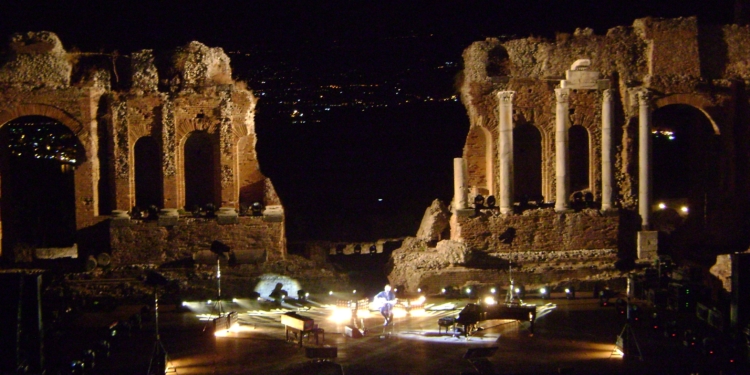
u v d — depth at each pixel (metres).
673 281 47.19
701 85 52.72
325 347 37.91
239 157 53.00
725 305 42.38
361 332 42.06
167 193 51.47
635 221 52.59
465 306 44.53
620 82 52.84
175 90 51.78
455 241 51.31
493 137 52.34
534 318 41.81
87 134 50.88
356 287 51.22
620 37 53.16
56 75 50.97
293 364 37.97
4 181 53.44
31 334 36.88
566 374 35.47
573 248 51.75
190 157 53.66
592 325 43.38
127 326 41.94
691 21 52.78
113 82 52.50
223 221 50.84
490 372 36.22
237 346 40.62
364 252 59.44
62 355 39.06
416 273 50.28
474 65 52.66
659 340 40.84
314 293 50.03
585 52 52.84
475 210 51.41
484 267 50.53
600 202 52.94
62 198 61.53
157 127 51.56
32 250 54.81
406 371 37.06
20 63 50.72
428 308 47.22
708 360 37.91
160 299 48.59
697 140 56.03
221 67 53.56
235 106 52.06
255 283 49.53
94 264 49.75
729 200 53.91
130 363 38.22
